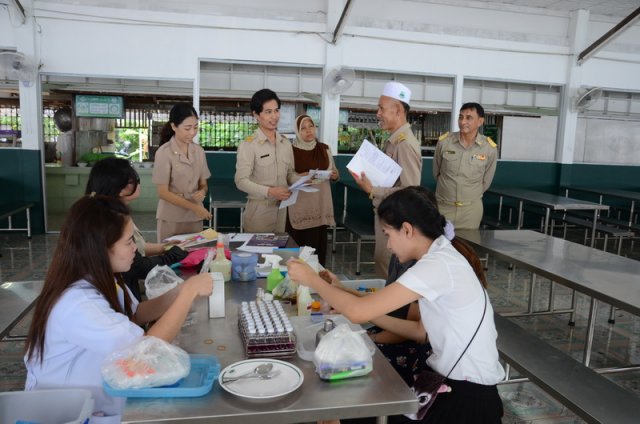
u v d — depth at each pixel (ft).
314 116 25.76
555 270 8.55
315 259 6.84
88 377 4.57
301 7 20.56
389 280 6.34
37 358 4.53
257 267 7.36
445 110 26.40
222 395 3.97
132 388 3.86
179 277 6.68
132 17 19.25
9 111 26.58
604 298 7.22
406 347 5.77
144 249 7.64
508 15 22.56
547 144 30.50
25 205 18.57
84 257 4.45
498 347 8.02
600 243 22.21
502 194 20.58
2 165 19.66
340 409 3.84
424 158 23.25
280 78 25.08
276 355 4.60
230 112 25.11
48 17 18.72
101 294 4.51
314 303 5.71
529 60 22.94
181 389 3.89
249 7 20.17
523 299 14.44
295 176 11.30
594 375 7.13
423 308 5.04
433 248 5.00
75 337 4.33
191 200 10.26
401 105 9.32
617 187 25.31
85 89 25.08
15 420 4.31
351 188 21.54
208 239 8.60
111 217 4.55
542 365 7.41
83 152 27.53
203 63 24.45
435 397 4.86
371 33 21.02
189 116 9.57
